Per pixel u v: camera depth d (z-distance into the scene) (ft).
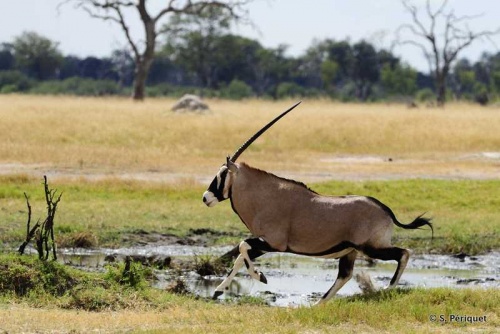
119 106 542.16
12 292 130.11
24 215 210.18
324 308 115.96
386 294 122.62
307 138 421.59
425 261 186.39
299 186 128.98
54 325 109.70
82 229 196.85
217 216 225.15
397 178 313.32
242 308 128.36
